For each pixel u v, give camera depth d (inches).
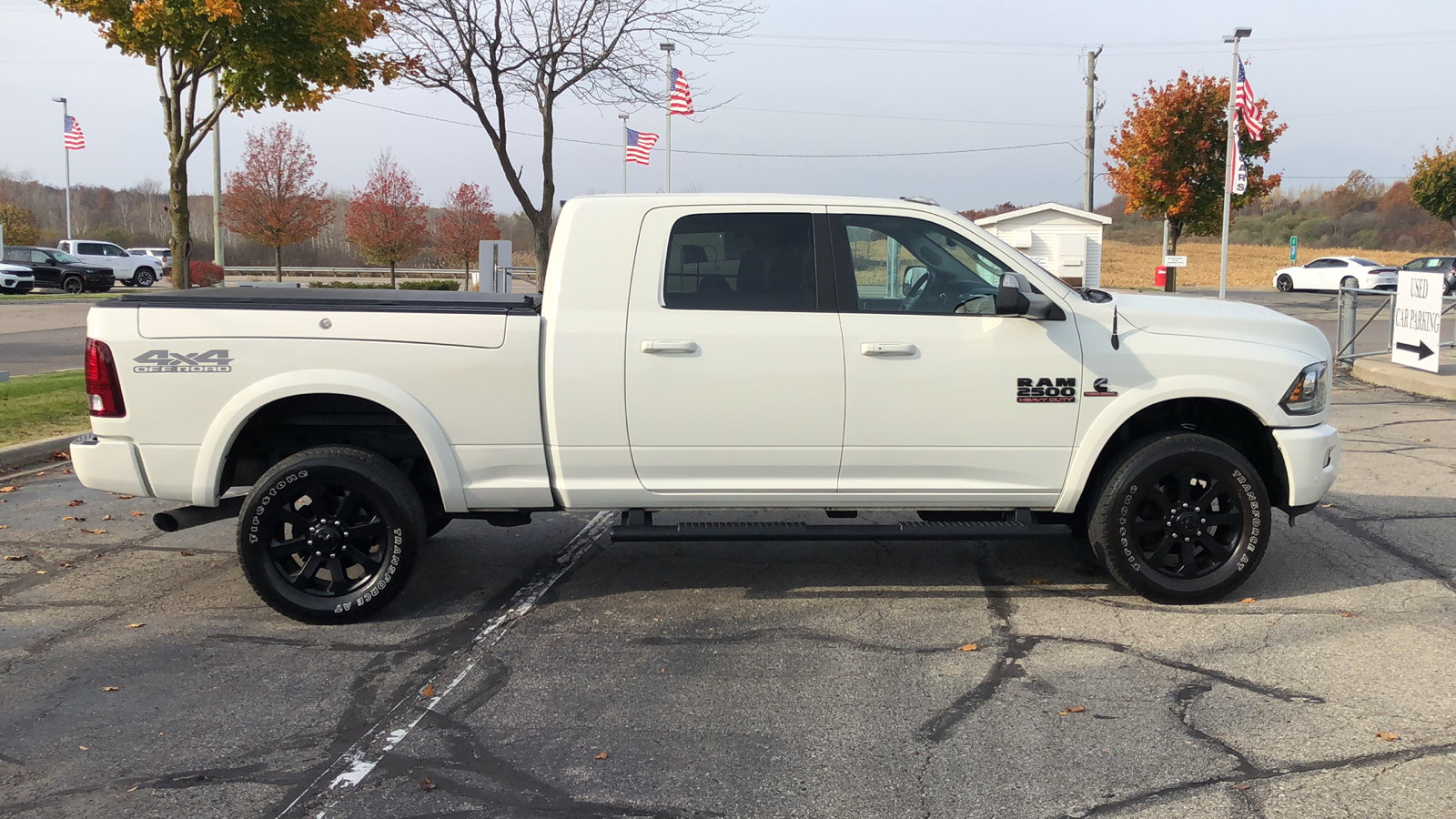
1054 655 173.9
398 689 162.9
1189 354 192.9
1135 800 126.6
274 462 203.6
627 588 213.6
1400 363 535.8
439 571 226.4
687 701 157.6
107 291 1295.5
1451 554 227.9
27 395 438.6
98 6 454.3
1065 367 191.2
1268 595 203.2
